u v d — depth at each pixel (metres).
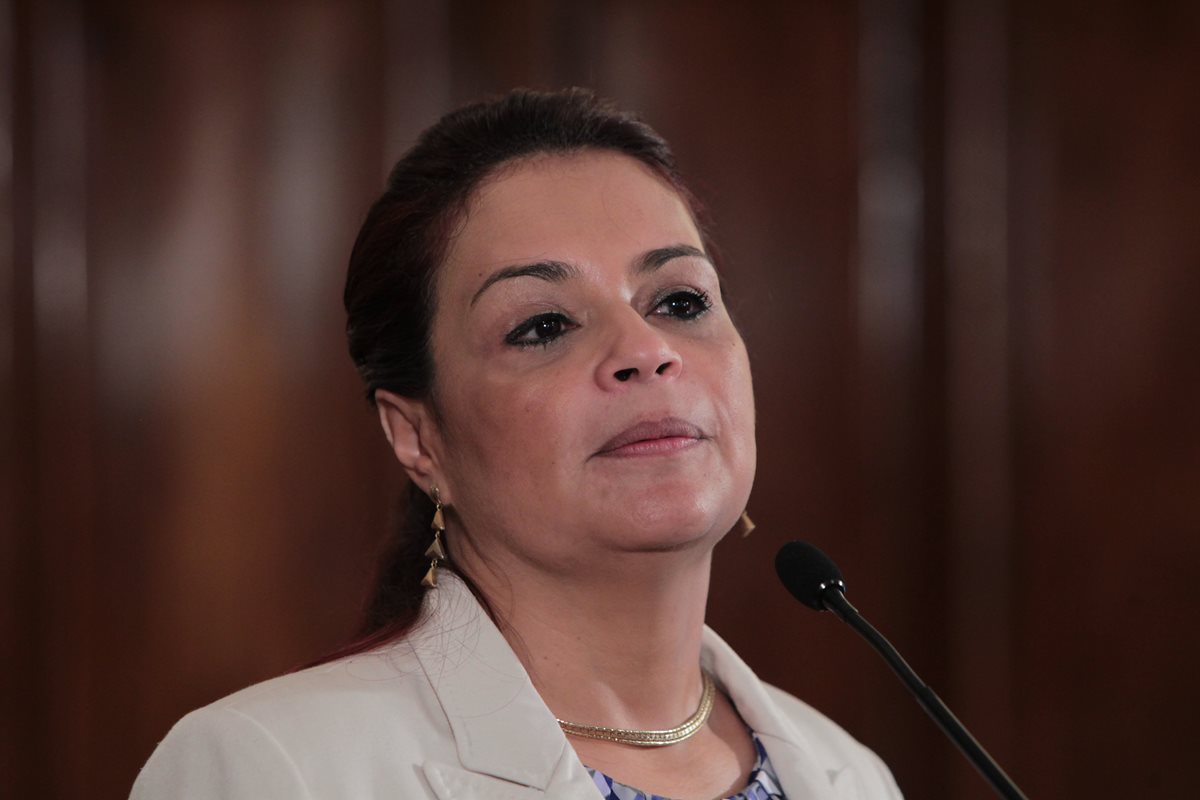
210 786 5.51
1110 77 12.87
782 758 6.80
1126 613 12.79
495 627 6.20
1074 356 12.91
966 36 13.02
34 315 12.20
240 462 12.55
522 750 5.86
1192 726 12.64
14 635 12.13
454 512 6.57
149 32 12.48
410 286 6.43
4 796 12.07
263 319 12.59
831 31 13.13
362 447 12.66
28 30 12.16
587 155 6.49
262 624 12.54
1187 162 12.73
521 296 6.13
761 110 13.08
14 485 12.14
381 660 6.20
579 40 12.88
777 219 13.06
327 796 5.52
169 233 12.48
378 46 12.70
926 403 13.16
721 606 12.97
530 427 6.01
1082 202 12.90
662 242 6.33
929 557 13.13
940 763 13.04
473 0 12.82
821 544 13.05
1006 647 12.97
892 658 5.96
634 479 5.94
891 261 13.14
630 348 5.96
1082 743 12.84
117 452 12.40
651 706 6.42
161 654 12.44
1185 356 12.72
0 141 12.09
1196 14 12.73
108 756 12.35
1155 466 12.75
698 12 13.04
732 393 6.25
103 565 12.38
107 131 12.41
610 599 6.19
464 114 6.64
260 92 12.60
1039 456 12.95
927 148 13.15
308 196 12.62
